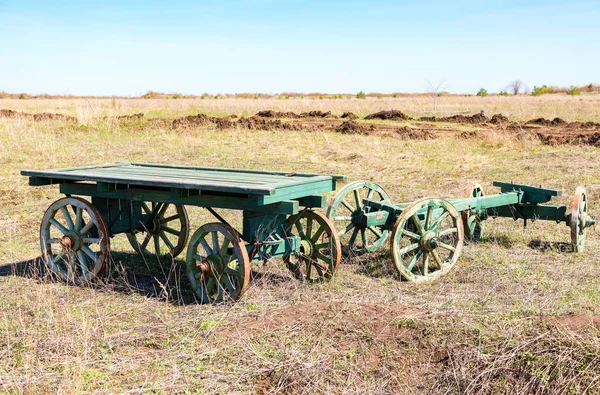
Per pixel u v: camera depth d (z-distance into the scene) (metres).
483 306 5.48
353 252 7.48
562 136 17.66
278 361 4.48
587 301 5.61
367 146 17.25
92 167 7.46
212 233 5.85
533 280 6.43
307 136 19.69
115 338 4.97
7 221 9.76
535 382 4.12
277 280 6.49
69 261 6.61
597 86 86.69
